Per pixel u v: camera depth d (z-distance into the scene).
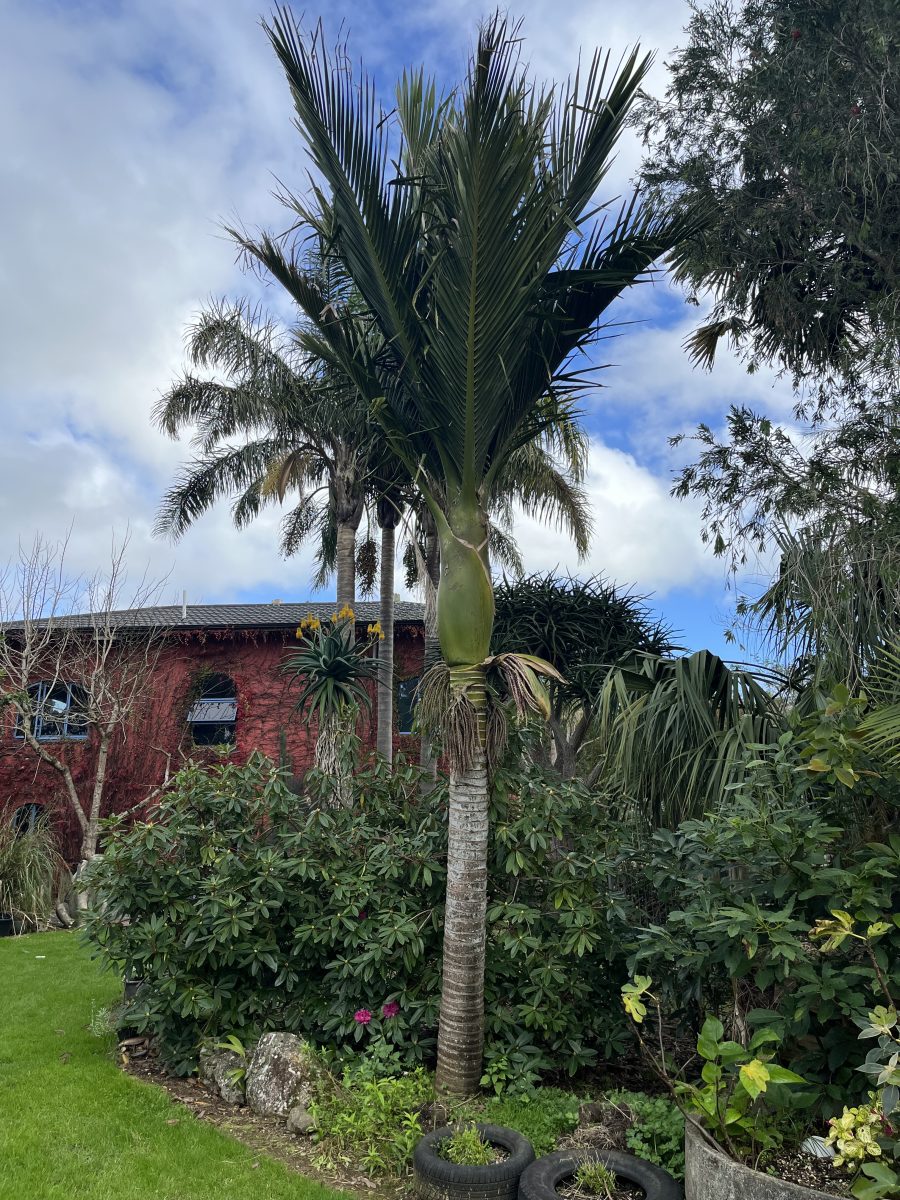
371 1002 5.21
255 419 13.04
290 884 5.71
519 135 3.97
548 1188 3.31
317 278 5.67
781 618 5.67
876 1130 2.91
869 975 3.36
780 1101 3.22
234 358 12.74
